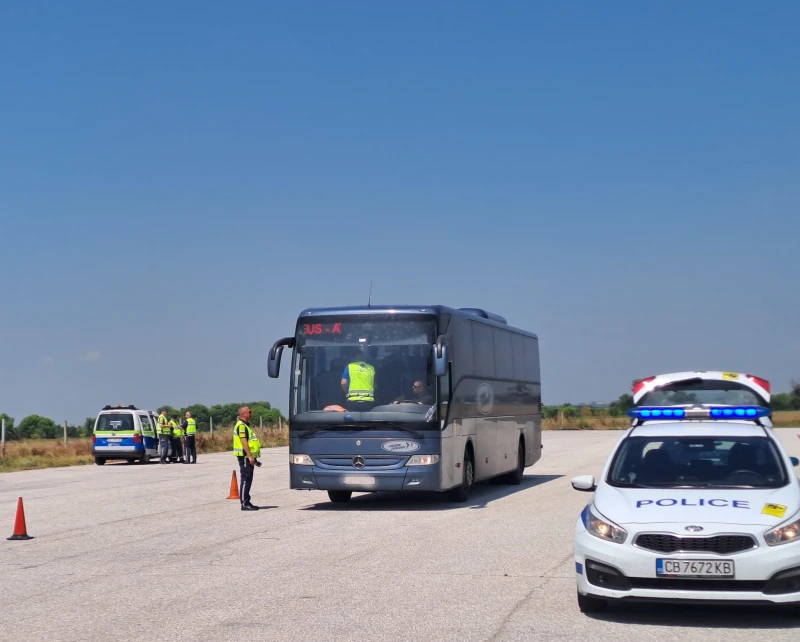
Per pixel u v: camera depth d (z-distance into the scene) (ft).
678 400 44.04
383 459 56.59
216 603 30.99
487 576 35.29
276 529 49.57
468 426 63.77
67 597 32.50
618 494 29.86
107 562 39.93
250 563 38.83
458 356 61.87
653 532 27.09
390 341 58.03
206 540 45.96
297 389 58.49
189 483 84.38
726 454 31.78
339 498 64.49
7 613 30.01
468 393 63.98
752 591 26.37
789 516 27.35
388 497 67.72
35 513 60.13
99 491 77.00
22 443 152.35
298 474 57.72
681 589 26.71
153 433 126.52
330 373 58.23
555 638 25.91
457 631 26.76
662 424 34.35
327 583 34.17
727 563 26.43
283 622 28.09
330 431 57.36
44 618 29.19
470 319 65.67
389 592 32.40
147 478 92.43
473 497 67.21
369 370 57.77
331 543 44.09
